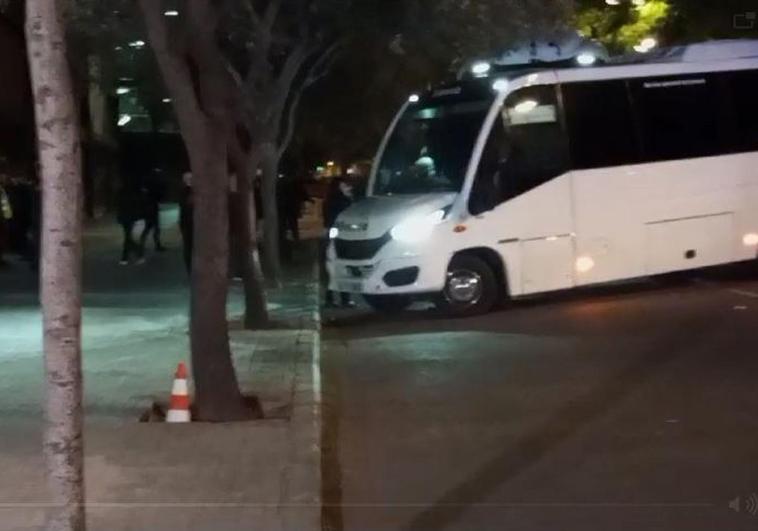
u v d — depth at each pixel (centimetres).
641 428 1099
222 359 1097
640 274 1969
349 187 2581
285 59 2236
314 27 2064
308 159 5166
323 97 3453
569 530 811
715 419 1127
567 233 1902
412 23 1942
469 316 1858
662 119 1978
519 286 1875
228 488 866
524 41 1998
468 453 1028
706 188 2006
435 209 1831
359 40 2123
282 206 2931
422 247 1823
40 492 851
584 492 902
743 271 2212
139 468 920
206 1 1069
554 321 1781
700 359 1434
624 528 812
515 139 1872
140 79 2450
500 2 1900
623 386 1289
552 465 980
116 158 5500
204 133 1083
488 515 849
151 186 2928
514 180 1867
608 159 1931
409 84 3112
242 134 2106
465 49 1962
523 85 1880
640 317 1786
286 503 829
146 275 2545
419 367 1444
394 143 1975
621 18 3195
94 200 4934
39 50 555
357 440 1084
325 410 1202
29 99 3775
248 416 1107
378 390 1310
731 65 2036
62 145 559
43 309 566
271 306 1989
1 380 1280
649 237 1967
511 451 1030
